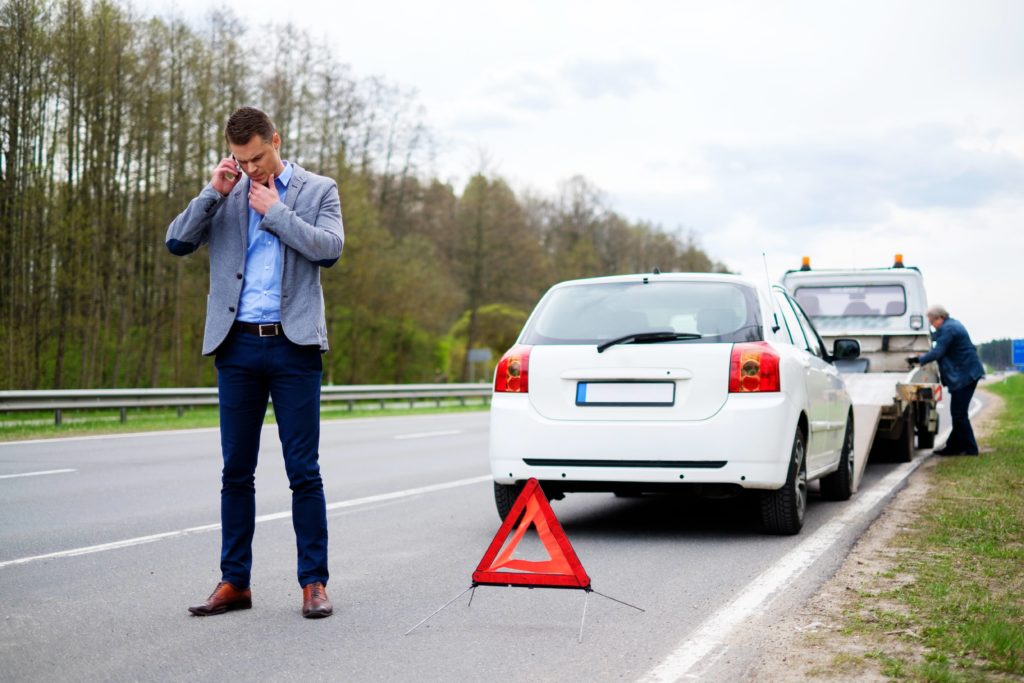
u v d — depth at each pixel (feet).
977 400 126.31
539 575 16.25
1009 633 14.10
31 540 23.12
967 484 32.65
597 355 23.16
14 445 49.67
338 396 93.15
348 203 148.97
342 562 20.83
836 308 53.31
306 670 13.28
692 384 22.61
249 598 16.76
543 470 23.17
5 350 103.86
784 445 22.61
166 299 130.21
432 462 42.60
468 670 13.28
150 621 15.87
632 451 22.62
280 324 16.10
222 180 15.81
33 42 101.04
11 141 102.42
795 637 14.75
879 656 13.52
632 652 14.15
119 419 72.02
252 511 16.76
